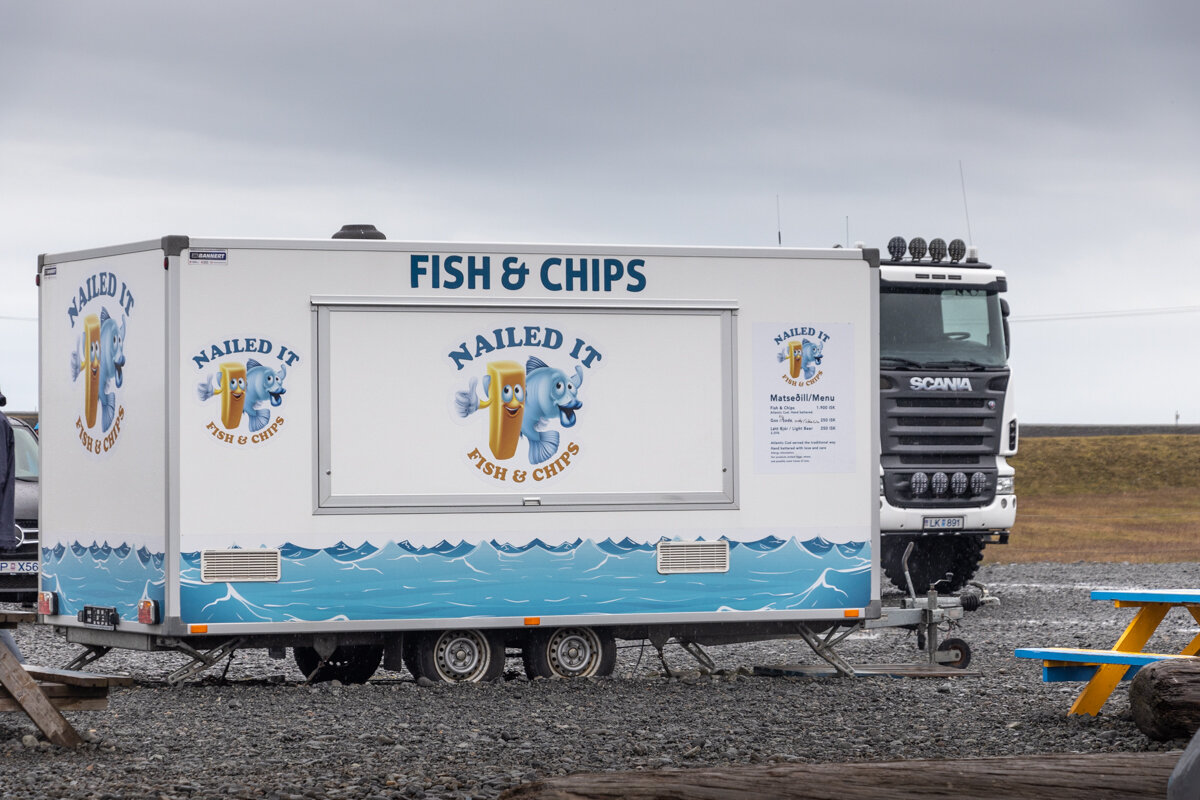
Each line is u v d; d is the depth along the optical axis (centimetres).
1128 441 7644
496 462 1066
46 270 1123
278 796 650
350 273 1048
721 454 1102
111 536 1062
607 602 1082
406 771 715
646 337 1091
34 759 748
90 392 1084
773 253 1113
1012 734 831
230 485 1027
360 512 1045
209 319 1026
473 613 1061
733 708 945
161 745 791
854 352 1127
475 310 1066
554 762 743
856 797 520
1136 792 521
